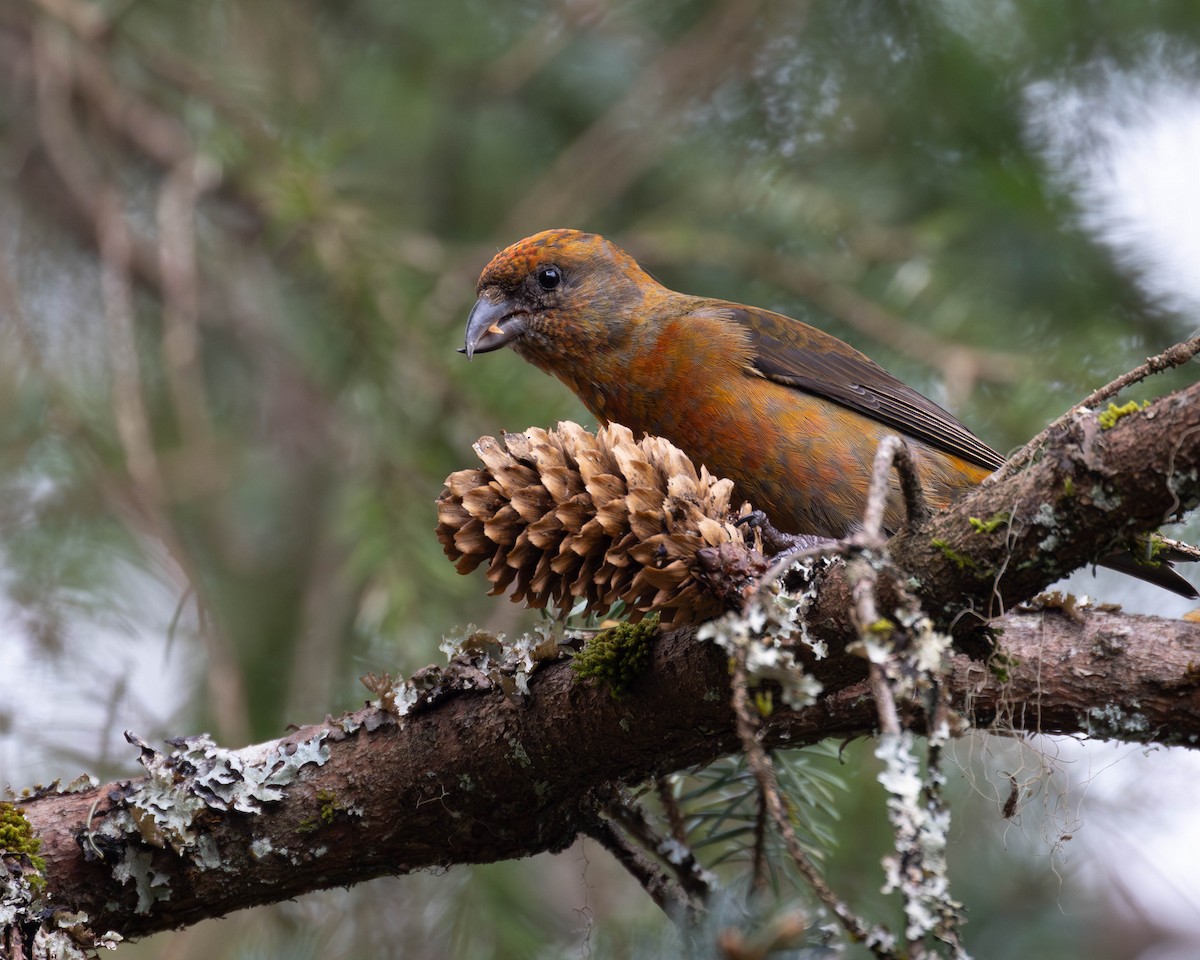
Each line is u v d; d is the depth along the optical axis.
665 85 10.48
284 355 10.95
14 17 11.02
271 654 9.92
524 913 8.04
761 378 8.47
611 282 8.86
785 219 10.14
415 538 8.70
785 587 4.91
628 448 5.19
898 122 10.63
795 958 3.82
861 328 9.59
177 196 9.66
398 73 11.09
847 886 7.79
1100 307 10.02
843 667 4.86
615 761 5.45
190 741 5.47
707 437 8.50
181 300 9.47
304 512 10.79
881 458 4.10
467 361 9.31
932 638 3.74
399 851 5.57
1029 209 10.05
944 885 3.43
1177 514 4.29
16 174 10.97
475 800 5.53
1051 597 5.47
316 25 11.12
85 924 5.05
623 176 10.44
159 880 5.30
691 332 8.55
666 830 6.23
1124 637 5.30
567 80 11.31
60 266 10.88
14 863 5.09
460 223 11.08
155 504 8.63
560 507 5.25
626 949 5.16
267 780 5.43
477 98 11.16
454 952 7.90
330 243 9.41
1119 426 4.30
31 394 9.72
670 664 5.18
